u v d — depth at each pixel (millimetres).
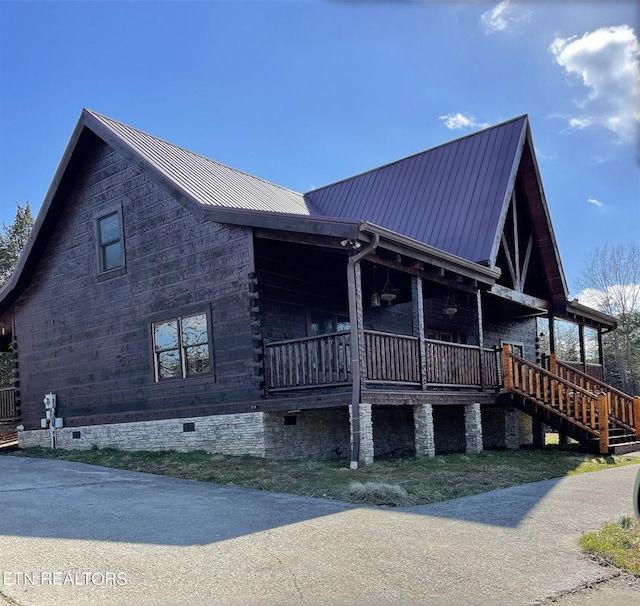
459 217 15938
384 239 10445
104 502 8070
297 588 4789
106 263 14898
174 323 13344
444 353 12945
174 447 12984
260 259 12375
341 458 13055
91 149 15281
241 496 8445
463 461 11367
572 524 6832
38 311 16406
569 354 44562
